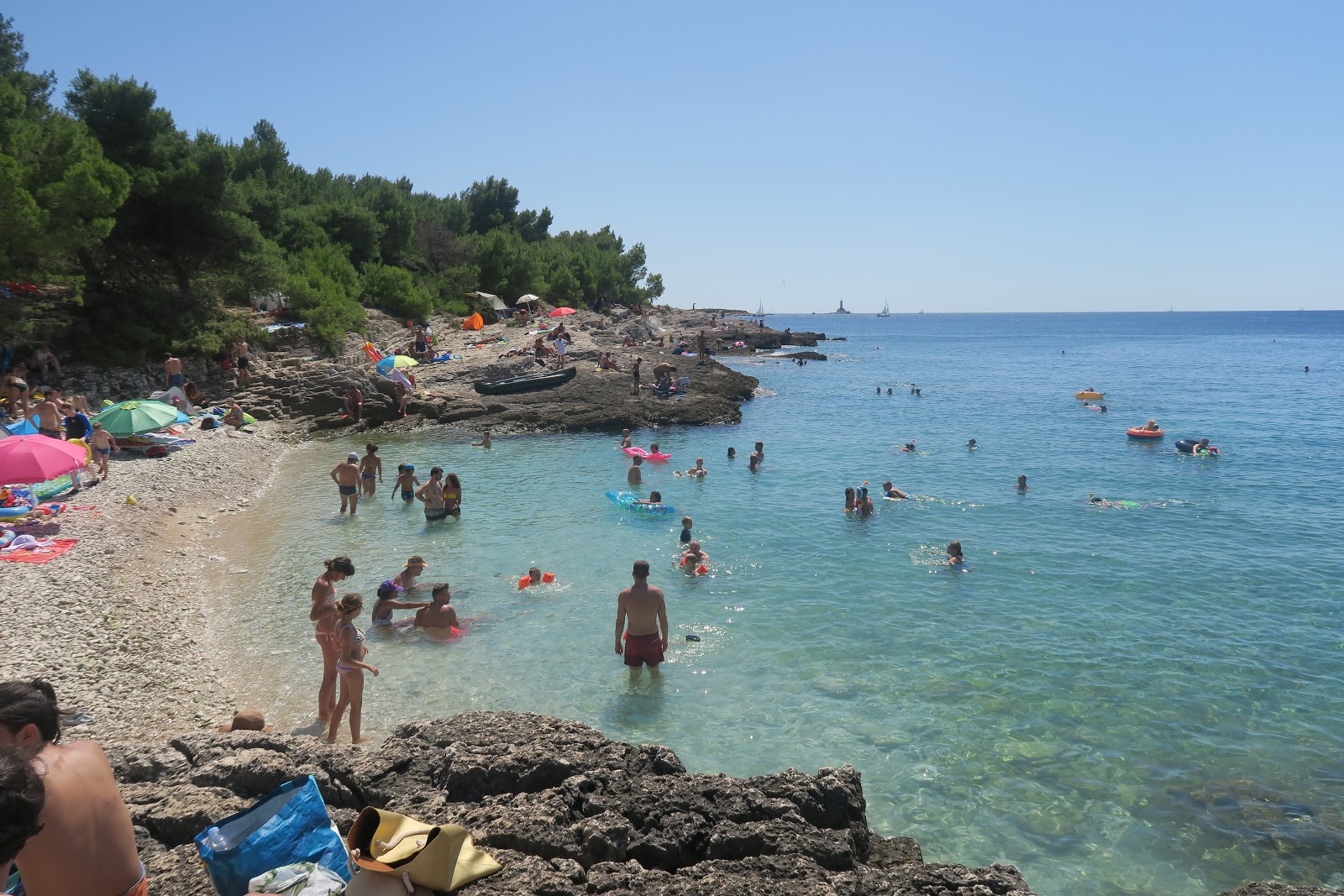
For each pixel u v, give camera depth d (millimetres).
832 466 27500
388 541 18359
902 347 113250
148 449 24172
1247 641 12984
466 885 4832
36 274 26172
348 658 9578
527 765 6613
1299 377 63156
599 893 5020
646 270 115000
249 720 8344
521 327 58688
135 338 31219
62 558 14898
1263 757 9602
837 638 13039
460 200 94812
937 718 10492
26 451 15438
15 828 2641
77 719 9672
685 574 16156
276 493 23062
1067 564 16906
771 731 10148
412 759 6996
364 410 33938
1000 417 39344
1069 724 10359
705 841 5836
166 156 34469
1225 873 7594
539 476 25578
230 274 38188
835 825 6344
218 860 4535
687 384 41750
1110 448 31078
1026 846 7996
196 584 15227
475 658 12242
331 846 4758
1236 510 21547
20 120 27188
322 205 58781
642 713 10594
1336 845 7996
